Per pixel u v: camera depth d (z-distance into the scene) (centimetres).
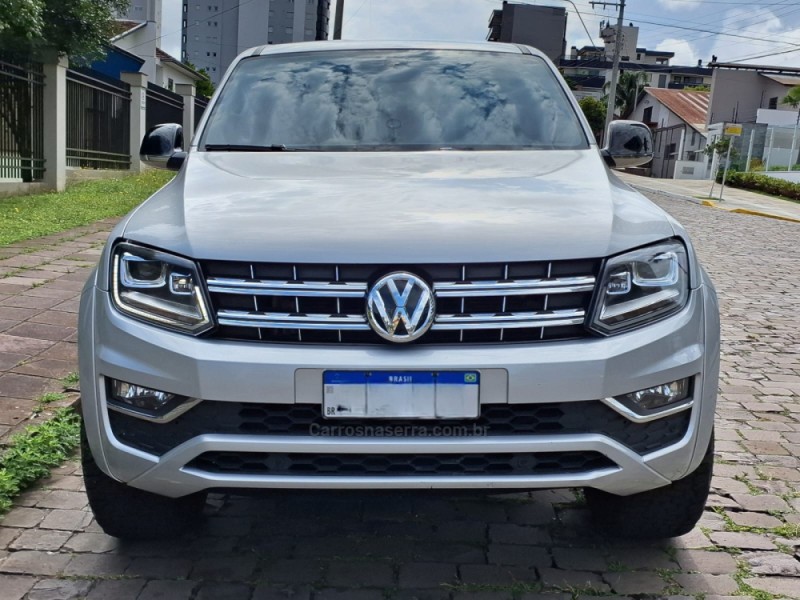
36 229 950
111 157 1695
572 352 239
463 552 302
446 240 243
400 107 366
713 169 3216
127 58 2658
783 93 4634
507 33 8744
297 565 290
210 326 242
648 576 286
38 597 266
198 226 254
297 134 354
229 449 239
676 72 9306
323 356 236
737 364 578
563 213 262
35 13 1069
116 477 255
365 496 250
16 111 1230
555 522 328
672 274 255
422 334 238
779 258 1177
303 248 242
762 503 348
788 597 274
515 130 357
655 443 251
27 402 417
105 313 254
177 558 293
